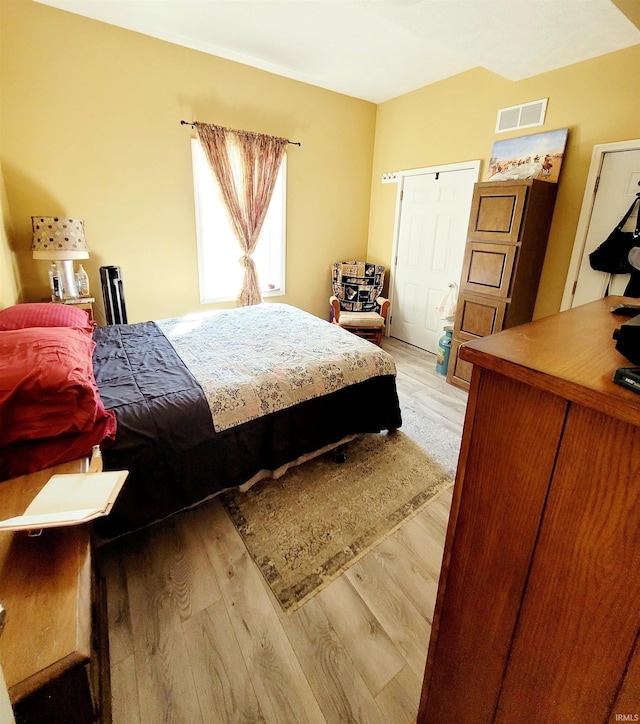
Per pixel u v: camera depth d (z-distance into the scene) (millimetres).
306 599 1415
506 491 652
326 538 1696
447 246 3863
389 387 2365
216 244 3793
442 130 3689
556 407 551
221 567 1536
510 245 2742
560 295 3010
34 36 2562
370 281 4430
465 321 3145
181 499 1603
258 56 3217
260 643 1261
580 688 609
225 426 1673
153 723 1051
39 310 2051
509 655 714
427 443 2473
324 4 2473
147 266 3383
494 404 637
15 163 2688
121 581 1458
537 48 2467
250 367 1946
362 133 4328
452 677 847
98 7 2562
